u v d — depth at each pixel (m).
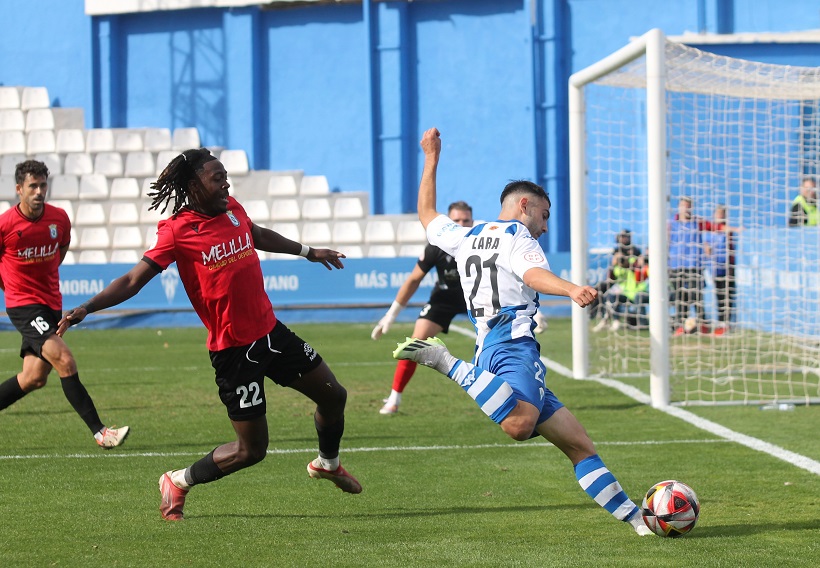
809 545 11.92
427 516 13.64
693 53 24.62
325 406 13.38
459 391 26.56
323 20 55.44
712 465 16.84
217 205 12.33
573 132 28.19
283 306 46.31
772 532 12.57
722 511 13.77
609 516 13.56
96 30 57.66
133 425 21.50
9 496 14.88
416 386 27.53
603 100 47.84
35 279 18.41
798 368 31.11
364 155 55.53
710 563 11.15
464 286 12.52
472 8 53.75
